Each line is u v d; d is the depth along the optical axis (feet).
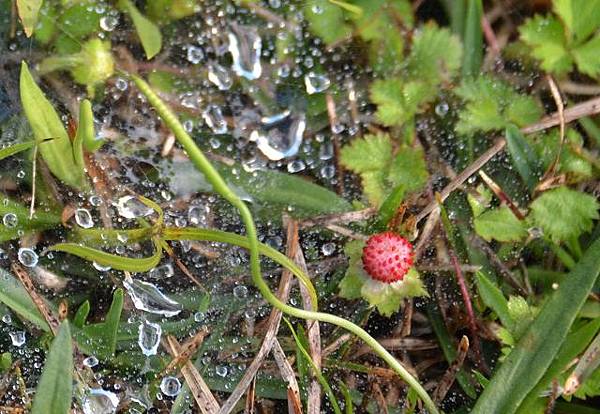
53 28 1.33
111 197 1.31
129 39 1.34
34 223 1.30
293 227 1.30
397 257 1.25
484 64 1.36
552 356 1.23
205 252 1.31
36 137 1.27
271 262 1.31
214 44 1.35
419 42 1.34
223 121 1.34
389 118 1.33
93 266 1.30
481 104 1.33
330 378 1.30
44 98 1.26
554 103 1.36
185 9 1.35
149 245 1.30
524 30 1.35
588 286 1.24
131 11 1.33
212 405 1.27
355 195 1.33
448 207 1.33
